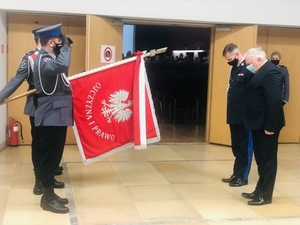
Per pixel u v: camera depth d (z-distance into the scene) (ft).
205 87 29.53
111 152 12.73
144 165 16.02
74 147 18.65
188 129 25.59
